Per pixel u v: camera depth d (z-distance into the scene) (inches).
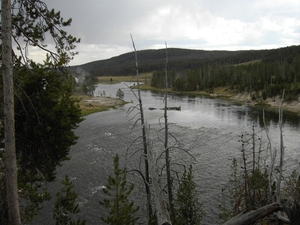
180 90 5748.0
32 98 467.2
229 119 2455.7
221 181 1058.7
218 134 1857.8
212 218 810.2
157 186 347.9
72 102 520.7
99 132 1988.2
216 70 6136.8
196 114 2763.3
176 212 633.0
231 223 261.6
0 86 407.2
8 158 354.3
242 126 2128.4
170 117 2581.2
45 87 486.9
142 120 514.6
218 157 1352.1
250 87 4114.2
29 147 476.7
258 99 3791.8
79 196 967.6
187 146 1566.2
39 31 426.6
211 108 3216.0
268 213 267.0
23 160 478.6
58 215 589.9
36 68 472.1
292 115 2640.3
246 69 5625.0
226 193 940.6
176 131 1961.1
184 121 2367.1
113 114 2893.7
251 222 262.2
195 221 686.5
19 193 478.6
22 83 456.4
